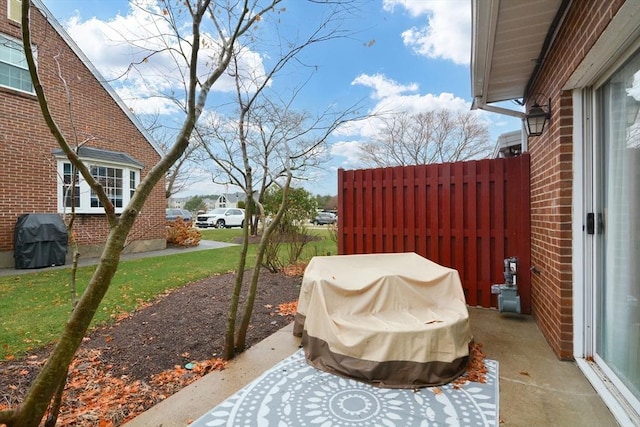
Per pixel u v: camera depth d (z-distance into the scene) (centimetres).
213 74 206
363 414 217
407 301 294
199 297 538
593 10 214
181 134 175
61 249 820
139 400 251
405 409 221
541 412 216
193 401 238
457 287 304
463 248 467
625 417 203
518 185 429
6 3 774
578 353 280
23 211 819
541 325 359
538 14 289
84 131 906
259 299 534
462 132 1706
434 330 253
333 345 271
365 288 291
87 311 142
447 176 479
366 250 542
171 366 308
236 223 2427
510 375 263
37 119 841
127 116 1066
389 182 524
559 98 288
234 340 333
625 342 226
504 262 418
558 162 289
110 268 146
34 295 535
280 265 768
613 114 241
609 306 250
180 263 858
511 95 494
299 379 262
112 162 967
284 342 346
